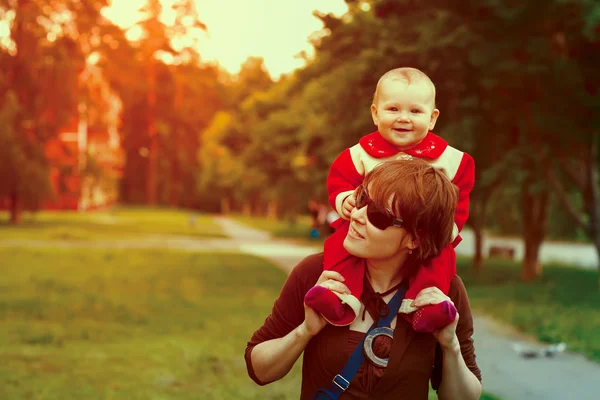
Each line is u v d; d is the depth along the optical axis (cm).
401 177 201
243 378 739
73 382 704
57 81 4081
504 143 1709
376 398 207
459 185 223
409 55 1551
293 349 212
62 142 4466
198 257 2709
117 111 9200
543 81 1271
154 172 9275
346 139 2019
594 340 1000
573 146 1491
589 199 1653
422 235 202
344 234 218
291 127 4384
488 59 1239
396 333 209
